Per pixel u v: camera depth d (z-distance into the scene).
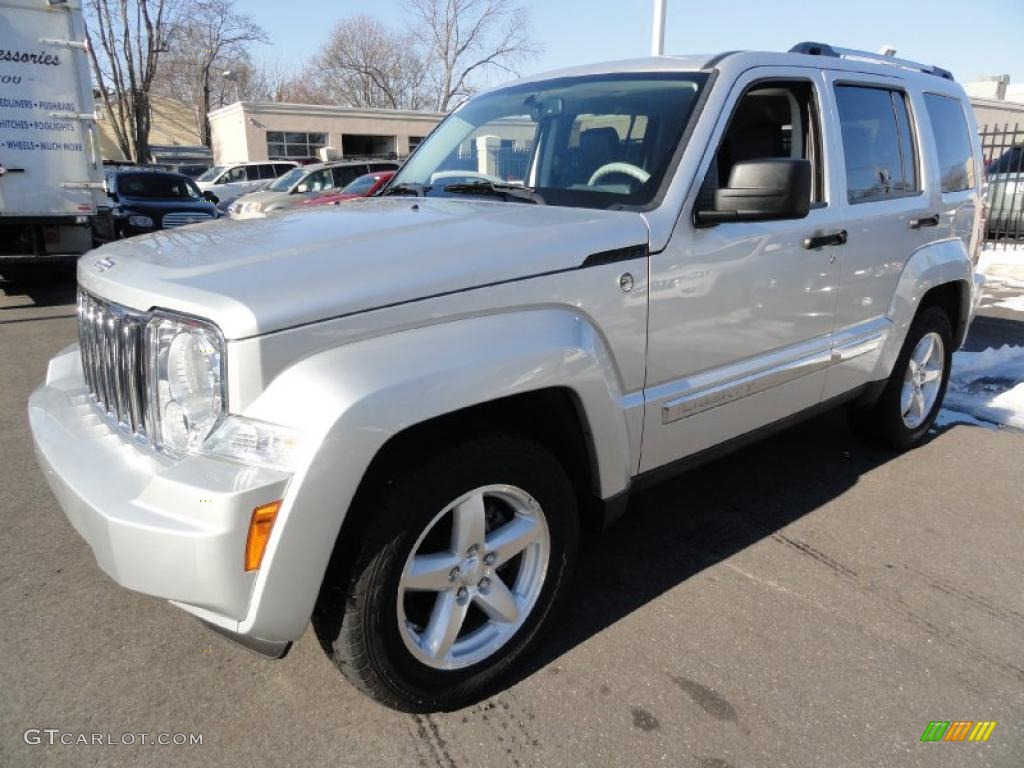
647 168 2.82
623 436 2.60
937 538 3.52
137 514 1.87
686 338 2.78
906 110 4.00
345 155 34.72
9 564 3.22
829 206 3.39
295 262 2.09
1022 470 4.30
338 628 2.12
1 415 5.14
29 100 8.91
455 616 2.32
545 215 2.61
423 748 2.25
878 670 2.60
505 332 2.21
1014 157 12.83
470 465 2.19
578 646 2.72
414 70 47.25
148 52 36.84
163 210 14.24
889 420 4.30
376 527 2.05
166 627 2.80
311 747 2.25
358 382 1.92
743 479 4.16
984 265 11.45
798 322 3.29
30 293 10.25
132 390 2.13
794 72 3.26
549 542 2.51
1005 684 2.54
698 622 2.86
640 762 2.21
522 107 3.45
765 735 2.30
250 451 1.87
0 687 2.48
